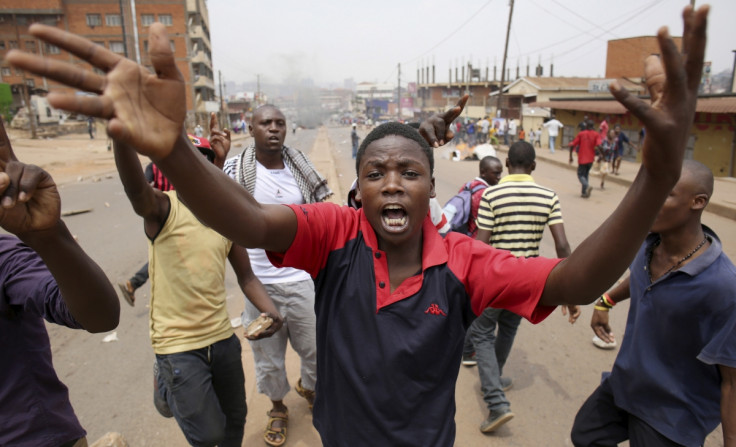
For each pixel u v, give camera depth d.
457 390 3.71
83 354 4.35
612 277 1.22
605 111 20.39
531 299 1.39
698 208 1.97
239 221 1.23
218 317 2.47
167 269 2.33
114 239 8.16
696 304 1.94
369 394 1.45
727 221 9.60
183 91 0.93
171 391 2.35
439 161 20.98
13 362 1.67
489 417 3.18
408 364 1.43
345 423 1.51
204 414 2.34
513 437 3.18
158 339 2.38
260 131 3.26
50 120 38.09
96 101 0.84
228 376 2.55
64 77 0.82
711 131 15.34
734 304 1.88
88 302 1.45
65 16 45.00
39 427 1.72
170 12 47.56
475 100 58.81
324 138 44.38
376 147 1.45
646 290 2.10
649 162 1.05
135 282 4.77
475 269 1.46
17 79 40.56
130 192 2.05
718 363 1.88
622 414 2.31
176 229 2.33
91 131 33.28
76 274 1.38
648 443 2.10
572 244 7.66
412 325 1.44
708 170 1.99
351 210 1.60
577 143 11.77
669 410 2.06
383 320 1.45
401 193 1.41
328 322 1.53
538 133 27.64
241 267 2.72
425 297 1.45
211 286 2.42
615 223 1.17
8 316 1.65
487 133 29.52
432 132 1.78
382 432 1.46
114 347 4.48
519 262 1.43
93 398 3.67
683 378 2.04
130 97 0.88
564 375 3.93
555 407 3.51
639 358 2.12
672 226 2.00
